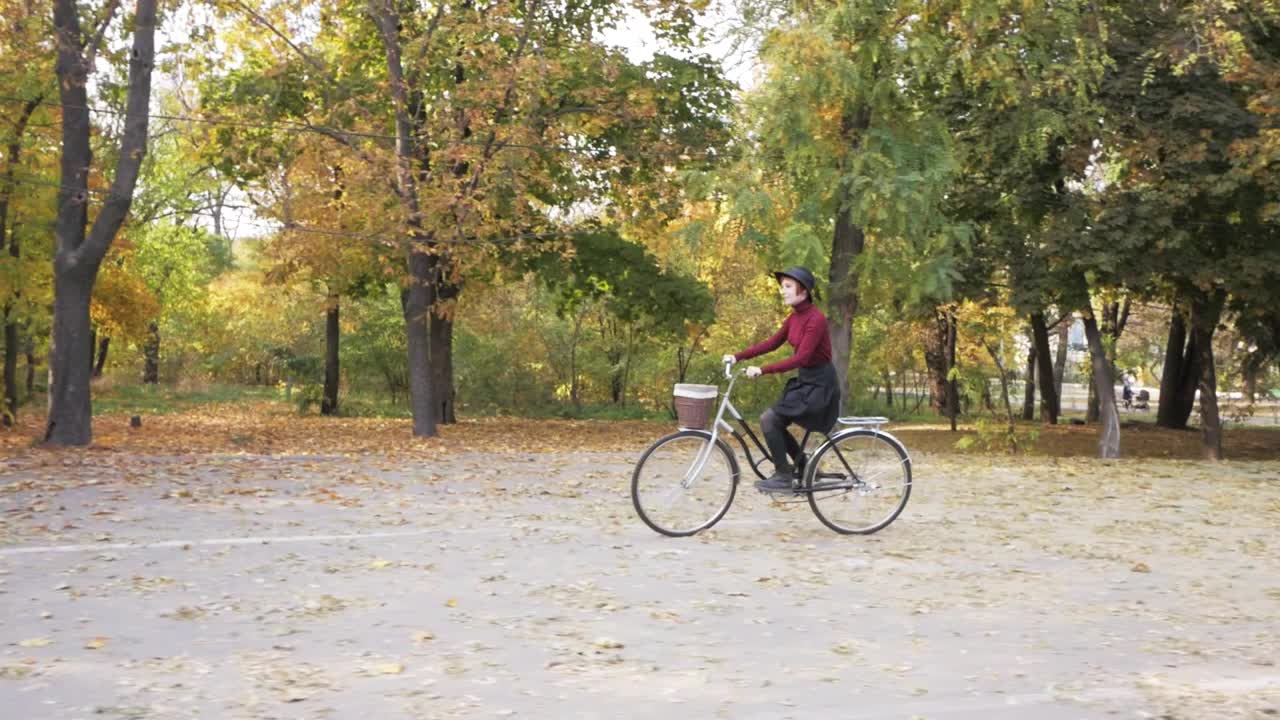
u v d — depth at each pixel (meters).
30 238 24.08
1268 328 28.81
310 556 7.88
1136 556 8.20
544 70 21.83
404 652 5.38
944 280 19.66
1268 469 15.06
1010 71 19.91
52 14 19.69
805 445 8.84
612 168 24.34
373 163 21.47
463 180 22.22
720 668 5.15
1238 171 20.47
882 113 19.95
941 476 13.71
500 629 5.84
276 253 23.64
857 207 18.91
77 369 19.27
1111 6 22.56
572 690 4.79
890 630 5.91
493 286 31.62
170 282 49.66
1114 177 24.83
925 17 19.66
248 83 26.08
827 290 21.30
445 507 10.51
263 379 59.06
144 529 9.02
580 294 30.44
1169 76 21.66
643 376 41.66
